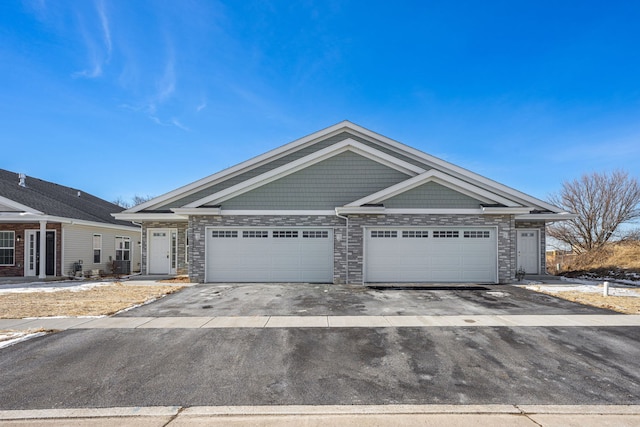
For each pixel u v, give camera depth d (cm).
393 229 1466
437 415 435
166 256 1805
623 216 2922
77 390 495
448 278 1461
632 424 418
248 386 509
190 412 440
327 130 1728
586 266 2172
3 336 718
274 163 1720
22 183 2105
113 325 808
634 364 595
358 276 1450
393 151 1736
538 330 771
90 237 1984
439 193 1475
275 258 1514
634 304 1038
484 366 582
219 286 1389
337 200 1541
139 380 527
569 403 466
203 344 680
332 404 460
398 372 558
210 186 1736
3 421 418
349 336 729
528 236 1784
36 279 1673
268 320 852
